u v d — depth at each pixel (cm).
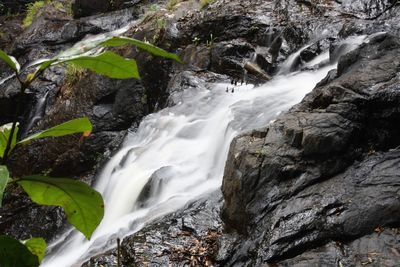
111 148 778
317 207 328
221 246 359
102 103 862
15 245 87
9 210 760
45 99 995
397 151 368
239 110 607
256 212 361
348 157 365
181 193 516
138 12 1243
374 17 721
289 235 316
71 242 583
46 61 90
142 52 871
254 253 326
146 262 359
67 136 842
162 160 617
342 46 619
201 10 920
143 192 561
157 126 689
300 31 736
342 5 778
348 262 280
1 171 74
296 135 385
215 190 475
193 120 659
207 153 593
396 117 378
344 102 395
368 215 309
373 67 433
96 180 717
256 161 386
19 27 1462
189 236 391
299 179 362
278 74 710
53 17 1366
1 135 104
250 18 811
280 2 836
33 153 862
